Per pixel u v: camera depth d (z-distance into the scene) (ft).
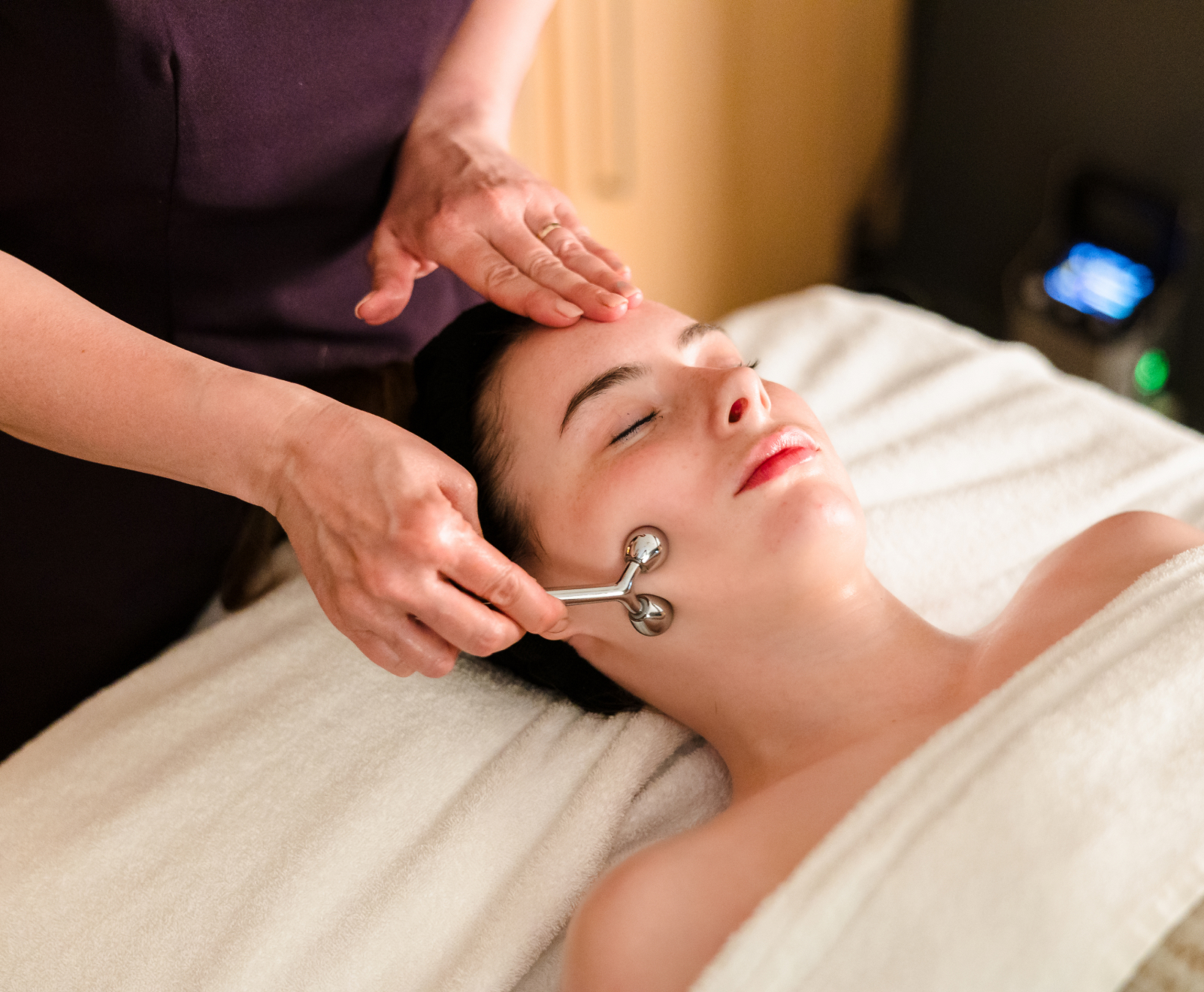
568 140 6.59
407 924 2.90
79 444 2.74
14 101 2.96
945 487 4.24
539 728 3.26
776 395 3.16
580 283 3.07
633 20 6.53
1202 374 6.52
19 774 3.34
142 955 2.89
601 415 2.96
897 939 2.27
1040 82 6.73
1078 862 2.29
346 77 3.40
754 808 2.73
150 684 3.56
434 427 3.28
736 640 2.95
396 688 3.39
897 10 7.66
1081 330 6.50
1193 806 2.37
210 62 3.05
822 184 8.00
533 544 3.06
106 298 3.40
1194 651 2.64
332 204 3.58
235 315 3.56
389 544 2.44
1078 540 3.33
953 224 7.56
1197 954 2.26
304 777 3.19
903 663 2.99
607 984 2.45
